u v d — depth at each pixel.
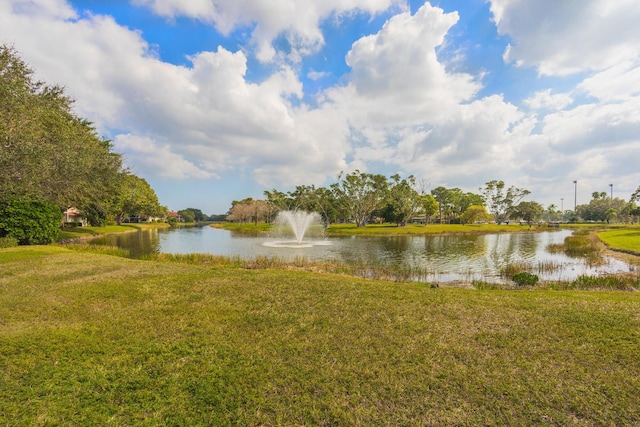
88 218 34.19
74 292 6.85
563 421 2.93
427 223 68.50
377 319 5.52
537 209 77.75
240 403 3.10
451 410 3.05
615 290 9.86
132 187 51.28
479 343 4.55
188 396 3.21
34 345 4.18
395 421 2.88
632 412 3.04
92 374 3.54
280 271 11.23
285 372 3.66
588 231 49.09
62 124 17.92
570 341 4.61
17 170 13.59
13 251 13.39
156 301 6.36
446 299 6.90
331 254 21.70
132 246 26.11
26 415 2.87
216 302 6.37
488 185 81.94
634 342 4.56
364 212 59.75
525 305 6.43
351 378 3.56
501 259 19.66
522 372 3.76
